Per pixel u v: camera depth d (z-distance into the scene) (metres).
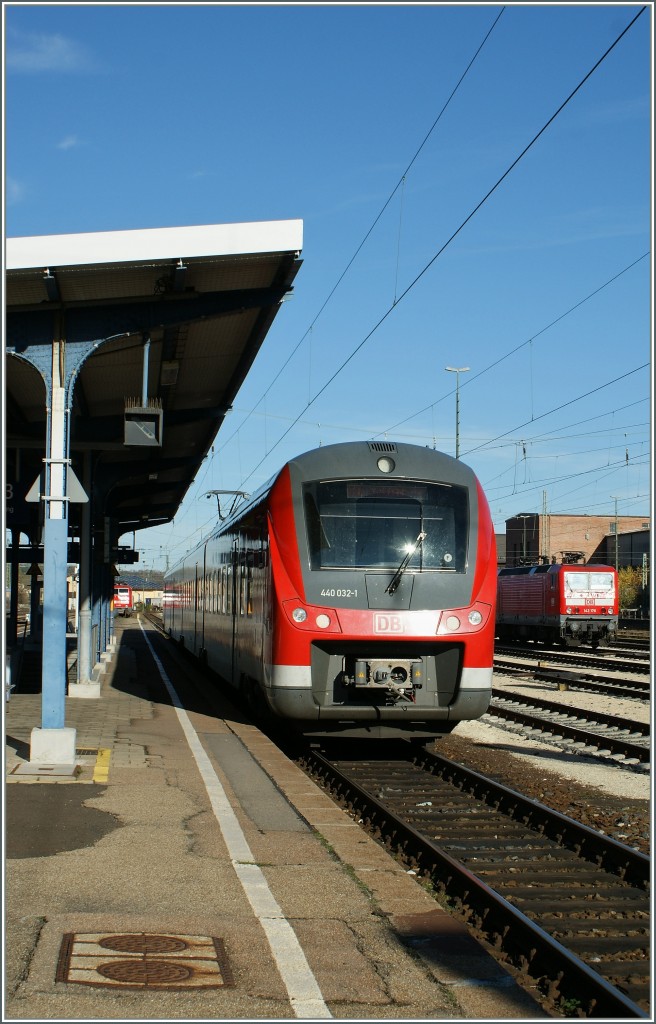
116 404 17.83
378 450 12.60
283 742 14.54
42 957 5.13
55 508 10.68
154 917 5.80
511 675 26.81
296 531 12.16
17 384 14.94
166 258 10.09
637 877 7.56
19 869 6.68
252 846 7.52
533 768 12.41
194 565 28.14
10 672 19.88
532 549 81.69
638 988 5.49
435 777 11.70
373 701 12.02
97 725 14.09
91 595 19.81
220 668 19.33
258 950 5.38
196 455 23.28
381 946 5.53
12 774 9.94
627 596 71.62
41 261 9.95
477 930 6.27
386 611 11.91
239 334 13.59
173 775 10.19
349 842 7.79
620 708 19.64
